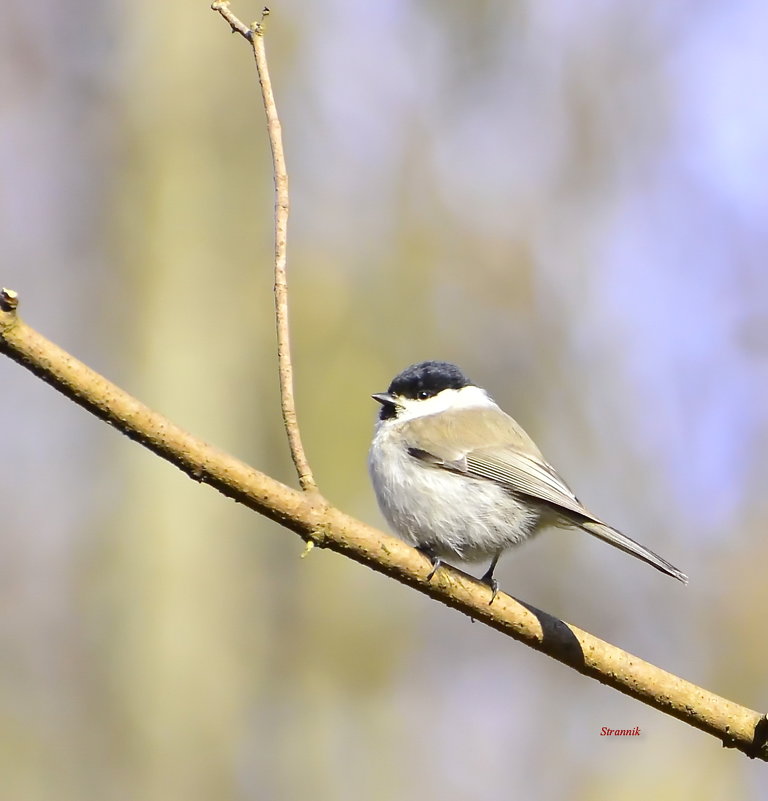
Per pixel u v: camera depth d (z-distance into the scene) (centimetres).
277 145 516
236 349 1545
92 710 1355
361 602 1477
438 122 1661
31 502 1488
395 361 1559
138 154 1595
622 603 1298
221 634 1391
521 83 1669
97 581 1414
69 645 1392
